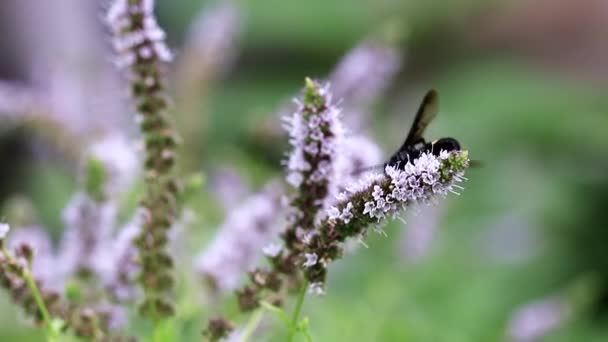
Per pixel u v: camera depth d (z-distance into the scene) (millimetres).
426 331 590
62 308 460
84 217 482
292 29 1084
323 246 427
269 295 457
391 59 557
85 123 619
